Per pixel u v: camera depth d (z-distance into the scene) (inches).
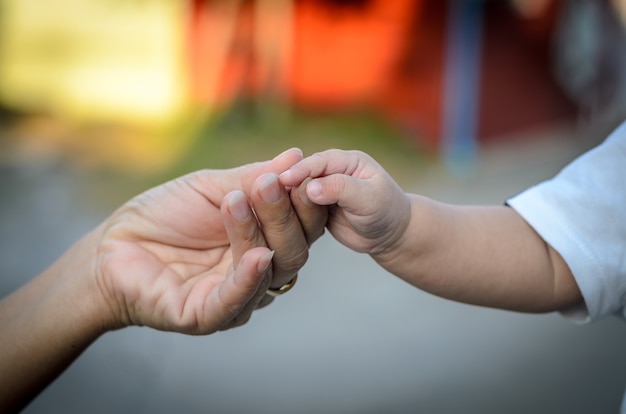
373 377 132.6
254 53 326.3
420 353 142.9
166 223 48.0
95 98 315.6
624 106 344.5
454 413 122.0
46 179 277.6
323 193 43.6
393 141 330.3
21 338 47.1
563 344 147.9
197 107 320.8
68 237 226.2
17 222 235.3
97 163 294.2
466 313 162.2
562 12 335.3
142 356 137.6
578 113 340.5
